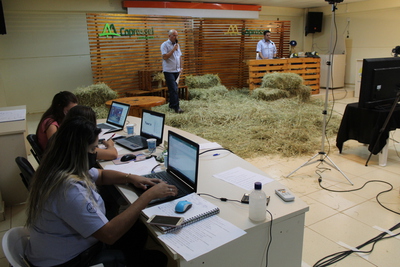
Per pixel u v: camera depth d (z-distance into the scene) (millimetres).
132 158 2271
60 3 6645
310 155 4133
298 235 1547
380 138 3584
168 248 1232
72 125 1329
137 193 1702
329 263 2070
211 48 8367
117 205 2232
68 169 1310
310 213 2705
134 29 7047
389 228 2457
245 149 4305
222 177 1906
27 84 6734
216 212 1476
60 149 1319
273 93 6906
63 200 1252
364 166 3729
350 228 2469
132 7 7188
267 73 7508
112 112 3414
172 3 7590
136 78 7469
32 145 2416
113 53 6918
